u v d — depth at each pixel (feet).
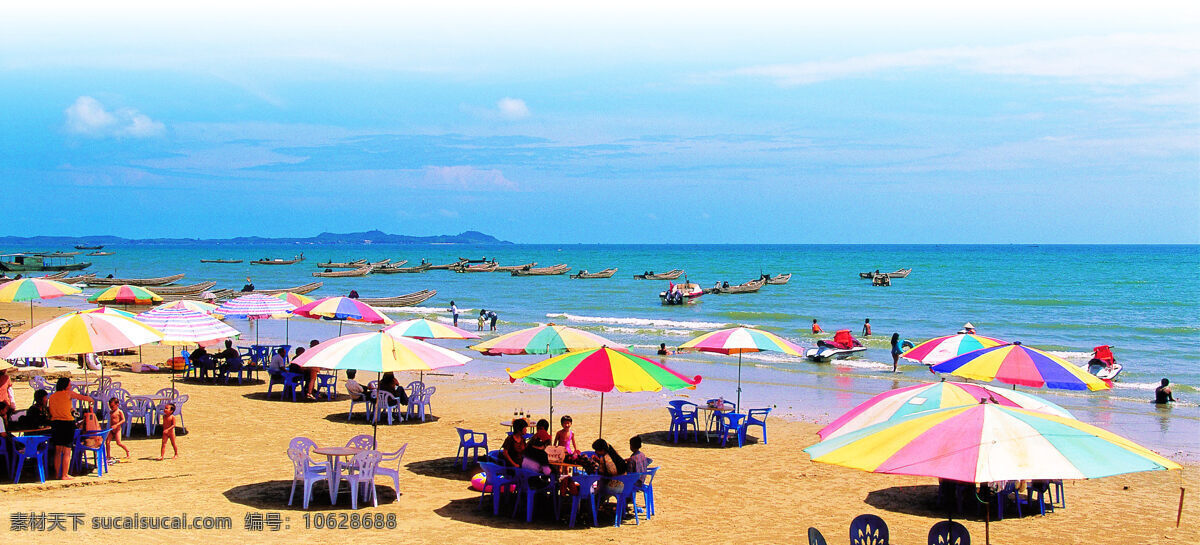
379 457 40.24
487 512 40.37
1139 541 39.70
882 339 131.34
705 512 42.32
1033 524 42.14
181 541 33.73
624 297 244.01
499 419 66.23
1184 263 471.62
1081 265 451.12
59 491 40.63
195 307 78.23
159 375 83.10
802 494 46.29
